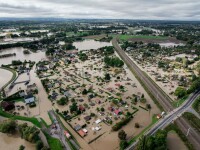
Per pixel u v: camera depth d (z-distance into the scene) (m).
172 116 155.12
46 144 122.50
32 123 145.00
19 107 167.25
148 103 181.00
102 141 128.25
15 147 120.88
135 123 144.50
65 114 157.12
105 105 175.12
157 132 125.69
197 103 174.50
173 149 120.12
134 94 197.62
